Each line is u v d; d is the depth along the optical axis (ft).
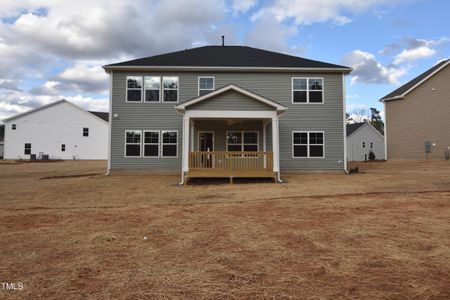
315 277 12.12
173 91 58.75
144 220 22.39
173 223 21.40
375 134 146.20
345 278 11.99
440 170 56.85
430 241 16.48
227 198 32.09
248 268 13.10
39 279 12.08
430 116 75.92
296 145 58.65
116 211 25.75
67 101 133.90
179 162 57.93
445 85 74.13
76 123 134.31
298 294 10.67
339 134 58.95
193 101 46.32
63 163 102.99
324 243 16.51
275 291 10.92
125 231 19.33
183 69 58.03
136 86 58.54
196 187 41.57
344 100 59.26
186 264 13.64
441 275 12.14
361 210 24.84
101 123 135.85
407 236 17.51
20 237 18.04
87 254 15.05
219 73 58.95
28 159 127.85
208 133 58.29
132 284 11.59
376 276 12.14
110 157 57.62
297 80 59.36
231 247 16.02
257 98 46.78
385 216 22.57
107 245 16.48
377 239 17.07
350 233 18.33
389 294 10.58
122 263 13.80
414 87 78.28
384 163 78.95
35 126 132.36
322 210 25.12
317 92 59.36
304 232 18.67
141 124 58.13
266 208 26.35
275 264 13.55
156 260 14.17
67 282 11.78
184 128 46.42
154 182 46.88
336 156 58.59
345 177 50.75
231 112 46.83
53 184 44.68
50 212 25.41
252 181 47.70
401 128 81.46
